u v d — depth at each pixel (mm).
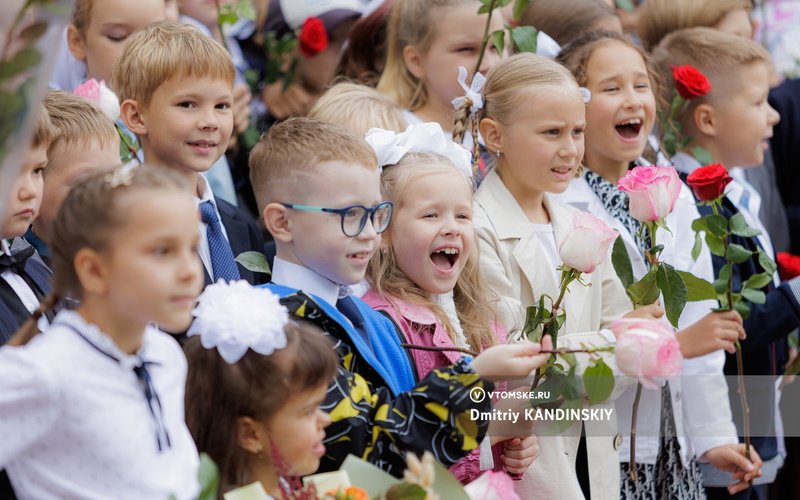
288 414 3680
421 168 5020
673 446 6023
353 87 6301
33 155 3980
